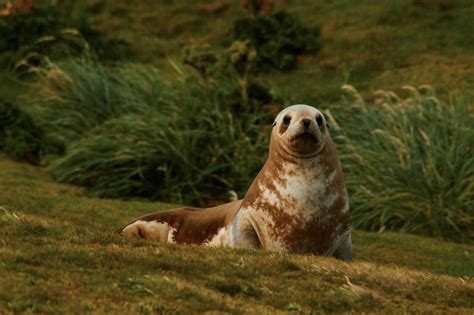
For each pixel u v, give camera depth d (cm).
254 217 3772
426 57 9431
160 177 7169
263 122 7575
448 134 6881
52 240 3161
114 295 2606
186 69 8488
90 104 8050
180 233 4119
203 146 7244
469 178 6400
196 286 2819
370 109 7206
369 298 2944
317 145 3659
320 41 10069
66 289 2603
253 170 7081
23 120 7775
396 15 10412
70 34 9919
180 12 11300
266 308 2720
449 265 4897
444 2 10581
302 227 3694
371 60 9525
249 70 8200
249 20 10056
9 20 10094
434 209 6300
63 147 7775
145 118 7462
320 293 2941
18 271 2709
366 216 6406
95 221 5309
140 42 10512
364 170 6750
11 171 7069
